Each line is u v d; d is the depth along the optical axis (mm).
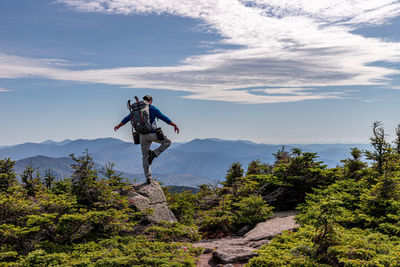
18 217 6254
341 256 4758
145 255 5391
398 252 4555
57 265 4719
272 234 7465
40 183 8797
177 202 11117
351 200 8469
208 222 10070
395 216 6488
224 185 14930
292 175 12883
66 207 6719
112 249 5551
